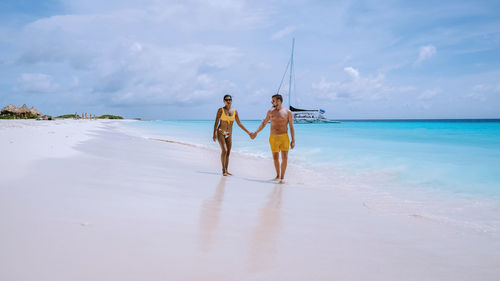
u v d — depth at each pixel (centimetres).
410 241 321
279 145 670
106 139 1304
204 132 2800
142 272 201
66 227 262
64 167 530
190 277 201
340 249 282
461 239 333
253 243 277
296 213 402
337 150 1292
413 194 558
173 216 332
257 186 586
